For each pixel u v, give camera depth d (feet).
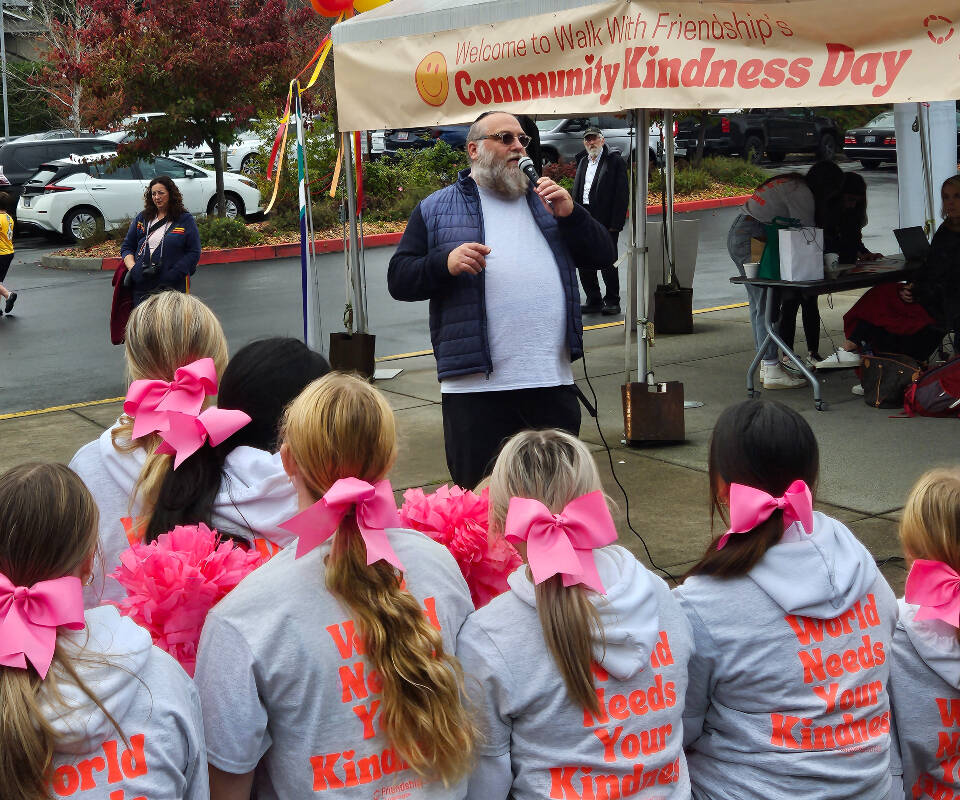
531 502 6.18
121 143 57.21
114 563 7.91
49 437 23.26
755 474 6.88
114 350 33.47
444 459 20.31
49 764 4.91
